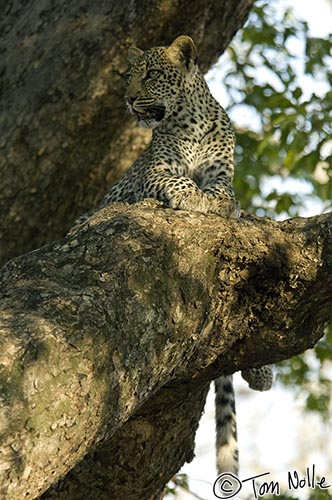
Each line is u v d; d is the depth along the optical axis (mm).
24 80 13383
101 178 13555
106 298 7891
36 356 6992
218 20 13773
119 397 7680
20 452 6656
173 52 12570
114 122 13469
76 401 7137
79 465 9977
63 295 7715
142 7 13383
